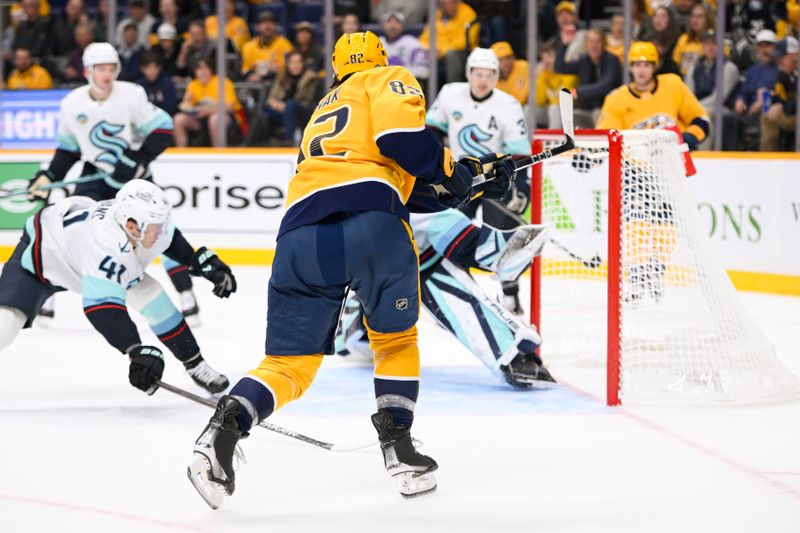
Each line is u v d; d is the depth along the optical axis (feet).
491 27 50.39
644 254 25.21
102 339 33.47
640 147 25.45
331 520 16.12
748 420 22.54
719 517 16.17
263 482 18.13
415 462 17.02
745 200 43.01
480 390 25.79
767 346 25.09
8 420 22.67
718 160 43.78
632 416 22.99
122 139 36.73
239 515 16.37
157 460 19.60
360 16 53.16
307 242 16.40
